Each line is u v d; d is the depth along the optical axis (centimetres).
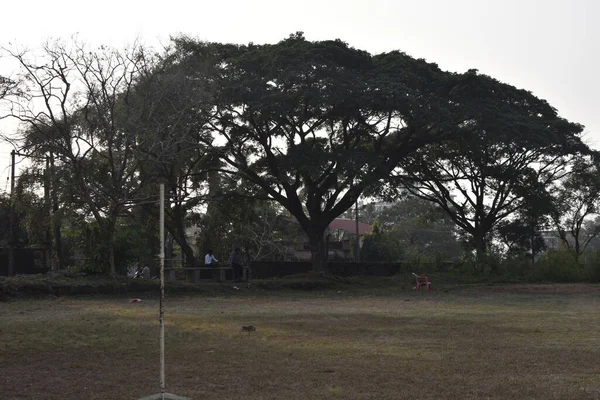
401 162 4975
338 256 7531
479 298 3231
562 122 4828
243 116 3922
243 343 1398
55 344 1361
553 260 4622
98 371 1077
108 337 1480
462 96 3997
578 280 4509
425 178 5222
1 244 4631
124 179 3244
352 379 1004
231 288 3494
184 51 3662
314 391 923
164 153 3331
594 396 877
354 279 4456
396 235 8419
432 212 6159
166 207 4275
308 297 3262
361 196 4331
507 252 5228
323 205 4900
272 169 4166
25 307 2348
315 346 1358
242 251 5616
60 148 3123
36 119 3112
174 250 6788
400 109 3812
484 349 1316
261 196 4384
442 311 2352
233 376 1030
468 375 1030
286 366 1116
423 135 4334
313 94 3625
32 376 1034
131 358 1202
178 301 2848
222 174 4344
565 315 2172
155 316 2036
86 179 3241
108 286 2994
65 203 3391
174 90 3338
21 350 1284
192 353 1255
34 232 3750
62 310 2244
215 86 3609
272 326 1755
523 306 2661
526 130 4131
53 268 3922
